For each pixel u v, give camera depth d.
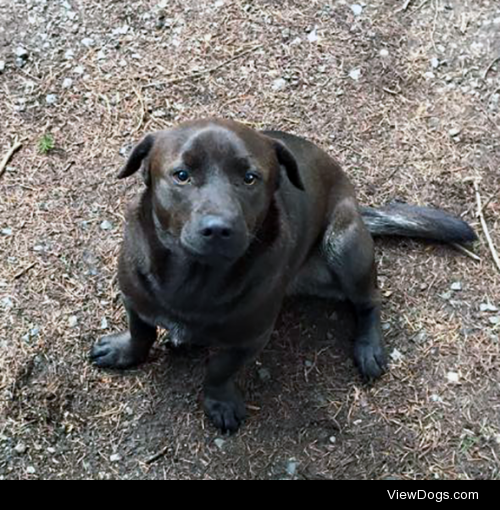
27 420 1.35
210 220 1.06
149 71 1.72
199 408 1.39
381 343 1.47
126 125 1.65
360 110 1.72
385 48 1.79
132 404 1.39
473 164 1.68
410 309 1.52
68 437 1.35
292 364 1.46
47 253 1.50
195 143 1.09
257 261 1.18
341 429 1.40
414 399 1.43
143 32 1.76
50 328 1.43
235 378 1.43
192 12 1.79
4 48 1.71
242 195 1.10
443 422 1.42
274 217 1.19
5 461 1.33
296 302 1.51
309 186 1.35
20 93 1.67
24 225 1.52
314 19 1.80
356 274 1.43
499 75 1.78
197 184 1.09
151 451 1.36
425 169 1.67
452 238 1.55
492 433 1.41
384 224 1.54
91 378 1.40
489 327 1.51
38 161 1.59
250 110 1.70
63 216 1.54
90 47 1.73
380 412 1.42
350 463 1.37
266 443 1.38
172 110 1.68
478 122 1.72
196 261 1.15
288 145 1.35
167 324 1.26
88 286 1.48
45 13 1.75
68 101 1.67
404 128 1.71
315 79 1.74
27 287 1.46
